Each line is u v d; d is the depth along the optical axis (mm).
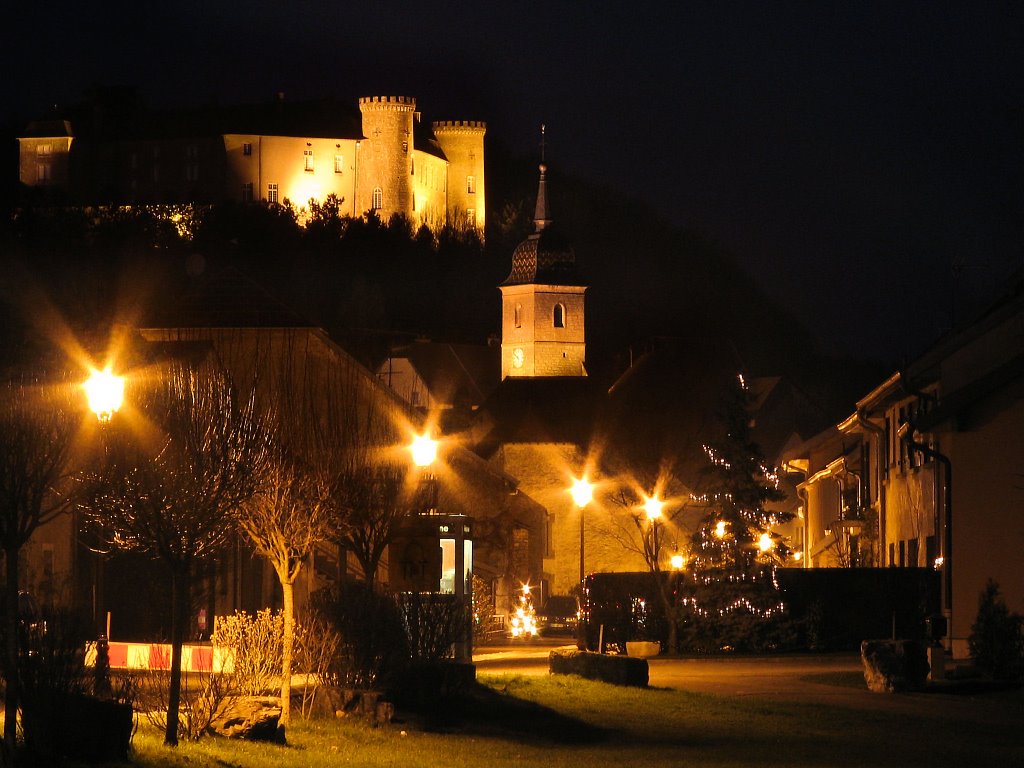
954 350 47938
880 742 29125
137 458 26453
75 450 25734
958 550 42656
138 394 30375
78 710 21156
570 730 29781
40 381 22625
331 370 54938
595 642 52719
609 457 103938
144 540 23891
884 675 37250
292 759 23750
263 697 25516
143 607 46938
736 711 33062
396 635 30797
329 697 28656
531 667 43812
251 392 35125
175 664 23406
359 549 32594
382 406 52844
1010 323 44688
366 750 25531
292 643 28109
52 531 45469
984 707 34219
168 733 23250
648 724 31016
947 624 42469
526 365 149000
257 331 57312
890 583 51000
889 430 58250
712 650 50969
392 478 34531
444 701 30953
